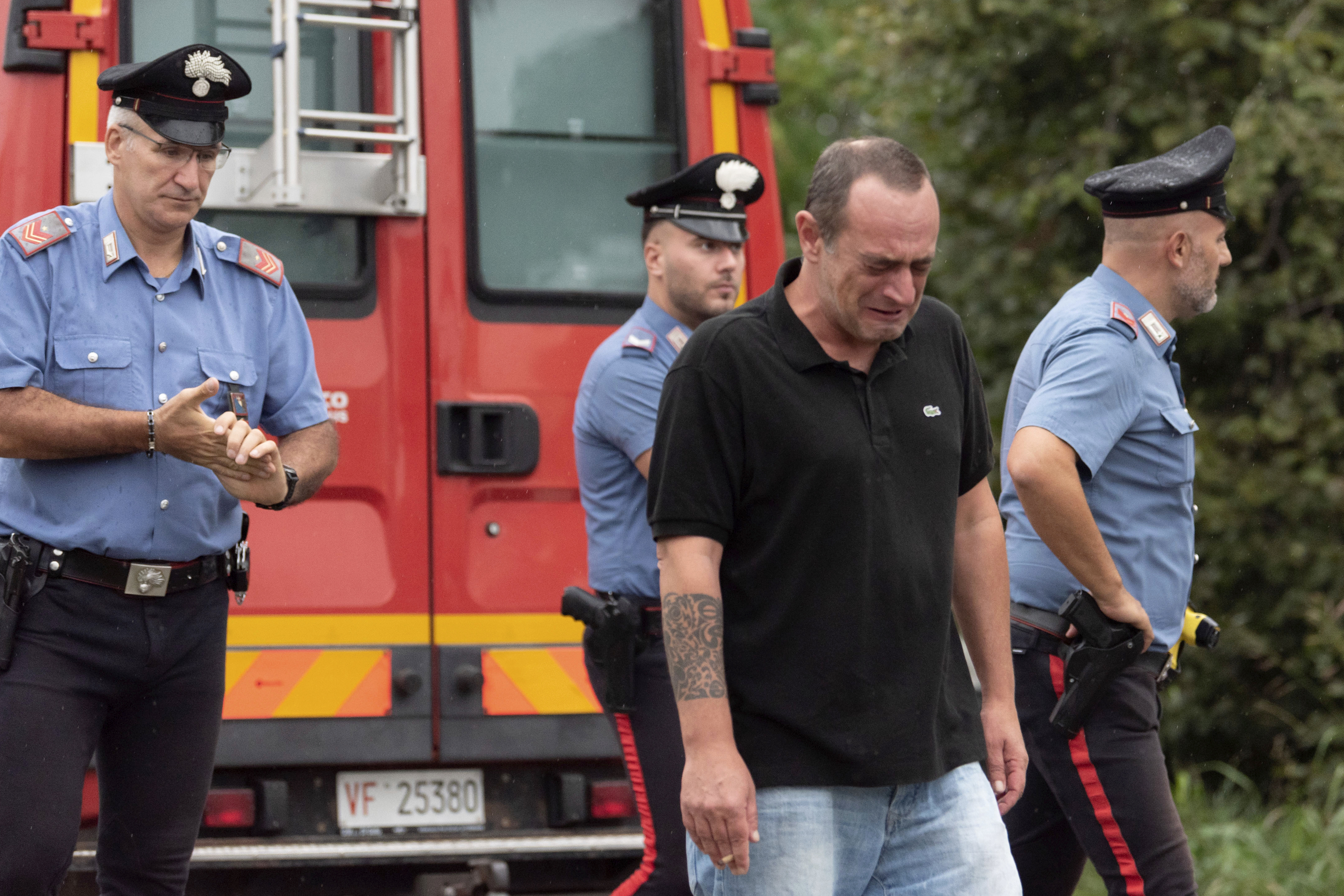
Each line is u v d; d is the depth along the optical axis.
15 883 9.44
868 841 8.41
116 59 12.76
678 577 8.18
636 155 14.35
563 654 13.51
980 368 27.09
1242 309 23.78
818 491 8.12
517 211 13.91
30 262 9.73
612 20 14.35
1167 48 25.02
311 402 10.75
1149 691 10.90
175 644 9.97
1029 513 10.59
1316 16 24.16
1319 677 23.05
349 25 12.95
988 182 27.81
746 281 14.72
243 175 13.02
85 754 9.73
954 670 8.75
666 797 11.34
